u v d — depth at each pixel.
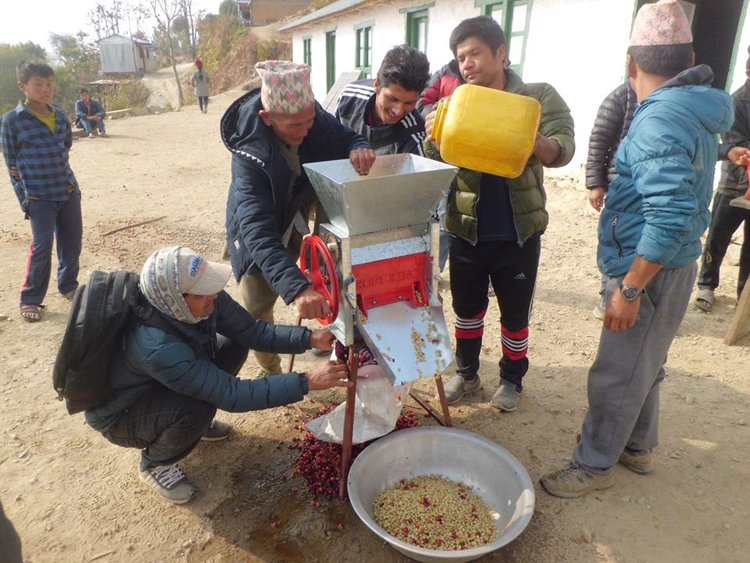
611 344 2.39
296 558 2.37
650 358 2.36
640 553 2.38
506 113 2.31
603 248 2.37
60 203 4.42
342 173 2.52
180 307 2.26
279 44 33.38
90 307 2.16
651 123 2.01
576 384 3.56
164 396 2.47
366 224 2.28
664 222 1.96
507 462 2.48
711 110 2.03
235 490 2.74
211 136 15.23
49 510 2.61
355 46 14.90
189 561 2.37
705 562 2.34
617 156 2.26
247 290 3.05
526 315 3.08
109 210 7.46
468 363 3.32
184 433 2.51
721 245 4.28
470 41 2.60
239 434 3.13
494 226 2.86
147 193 8.48
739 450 2.96
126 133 15.92
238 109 2.62
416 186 2.24
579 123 7.70
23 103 4.23
